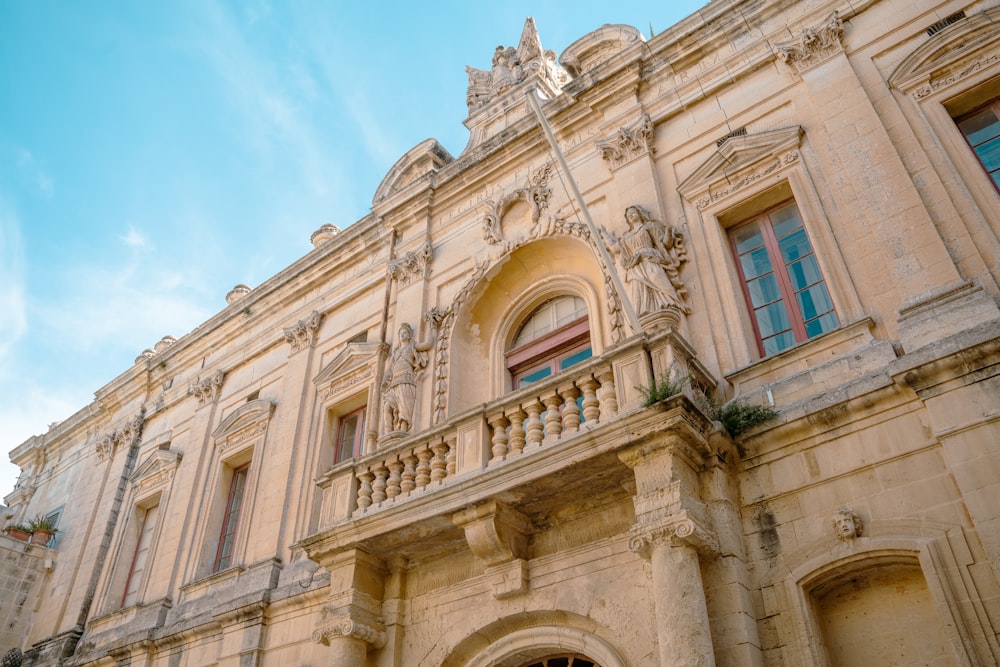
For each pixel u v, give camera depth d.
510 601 10.37
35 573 20.03
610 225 13.12
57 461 24.36
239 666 13.14
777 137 11.73
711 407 9.82
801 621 8.24
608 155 13.70
